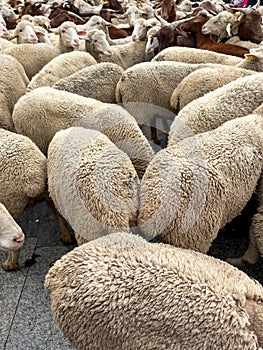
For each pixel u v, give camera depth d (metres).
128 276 1.50
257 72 3.13
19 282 2.31
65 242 2.57
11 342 1.98
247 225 2.47
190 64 3.32
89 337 1.51
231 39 4.83
